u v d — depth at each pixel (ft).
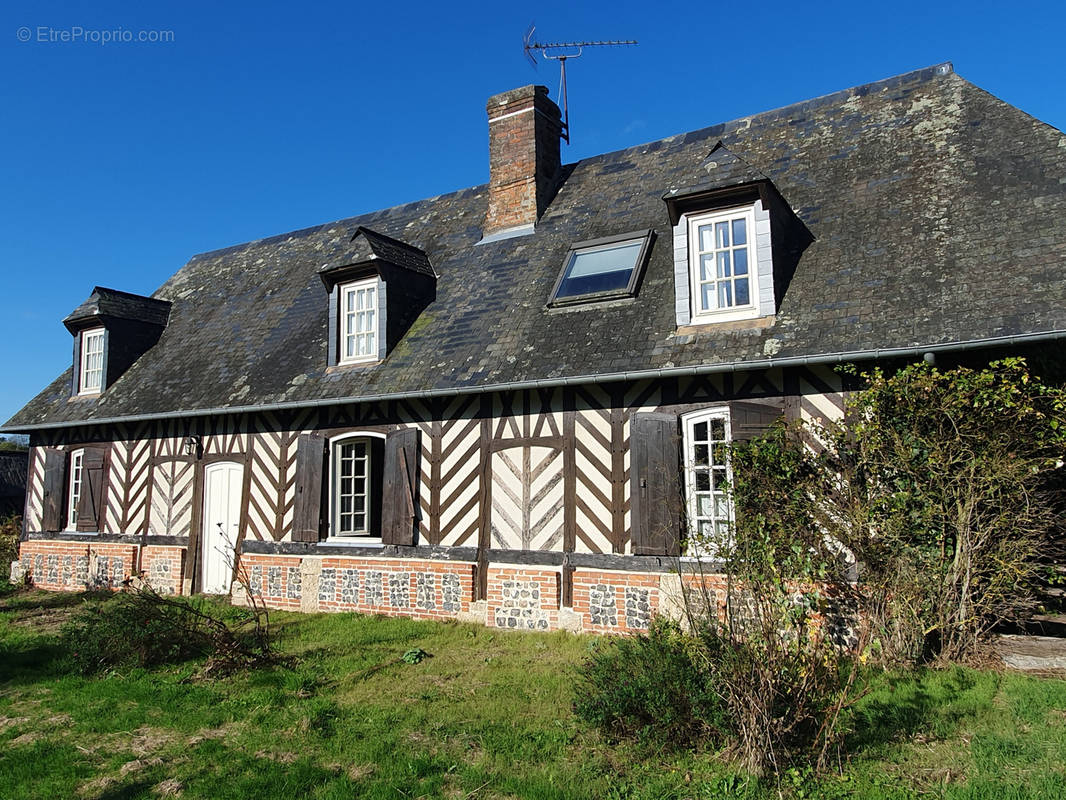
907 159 28.50
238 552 36.06
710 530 24.82
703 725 15.11
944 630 19.40
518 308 31.73
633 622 25.40
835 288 24.67
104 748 16.69
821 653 15.12
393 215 45.88
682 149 36.83
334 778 14.70
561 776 14.29
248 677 21.77
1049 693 16.37
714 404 24.82
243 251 52.37
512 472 28.68
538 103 38.09
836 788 13.05
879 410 20.17
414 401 31.55
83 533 42.96
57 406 45.57
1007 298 21.25
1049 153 25.20
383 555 31.50
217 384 38.47
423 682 21.31
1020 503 18.86
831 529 20.15
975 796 12.28
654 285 29.04
